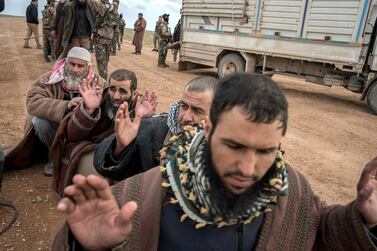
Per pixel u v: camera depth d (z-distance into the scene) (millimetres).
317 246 1274
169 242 1073
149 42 28969
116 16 8500
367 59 8820
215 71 14078
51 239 2852
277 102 853
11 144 4555
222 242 1072
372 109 8727
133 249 1042
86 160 2945
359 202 1149
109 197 922
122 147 1938
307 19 9391
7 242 2766
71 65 3807
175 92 9117
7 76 8953
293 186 1196
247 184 924
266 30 10234
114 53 16641
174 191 1008
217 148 897
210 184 948
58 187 3275
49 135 3689
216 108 893
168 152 1124
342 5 8766
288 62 10305
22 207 3238
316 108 8898
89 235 914
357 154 5582
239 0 10609
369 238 1113
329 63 9219
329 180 4469
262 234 1119
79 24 7414
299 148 5613
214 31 11508
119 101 3080
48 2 11211
